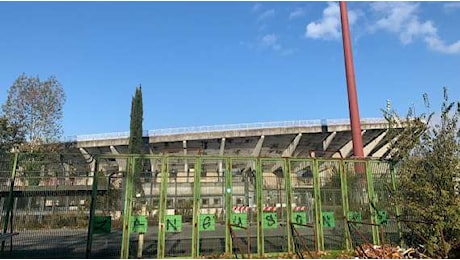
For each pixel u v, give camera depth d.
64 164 16.11
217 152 56.47
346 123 53.84
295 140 54.94
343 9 39.84
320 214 12.95
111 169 15.34
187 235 12.34
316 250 12.62
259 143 54.09
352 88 37.09
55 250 12.77
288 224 12.74
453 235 11.70
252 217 13.01
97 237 13.96
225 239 12.16
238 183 13.39
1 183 13.43
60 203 14.52
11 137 34.84
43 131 37.56
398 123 13.33
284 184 13.10
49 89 38.31
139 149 40.72
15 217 14.16
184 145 51.97
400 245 13.09
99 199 12.20
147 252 12.26
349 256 12.08
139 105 42.06
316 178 13.26
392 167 13.70
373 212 13.48
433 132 12.06
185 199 12.45
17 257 11.62
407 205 12.28
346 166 13.79
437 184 11.76
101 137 49.06
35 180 14.84
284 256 12.10
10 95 36.84
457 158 11.61
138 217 11.78
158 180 12.31
